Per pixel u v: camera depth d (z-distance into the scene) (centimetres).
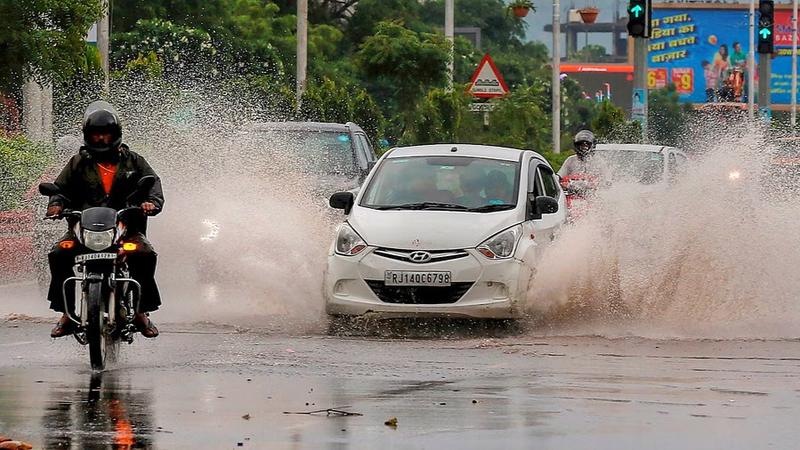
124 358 2023
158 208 1936
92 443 1382
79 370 1898
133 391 1709
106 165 1966
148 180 1939
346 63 11488
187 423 1493
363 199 2578
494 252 2388
